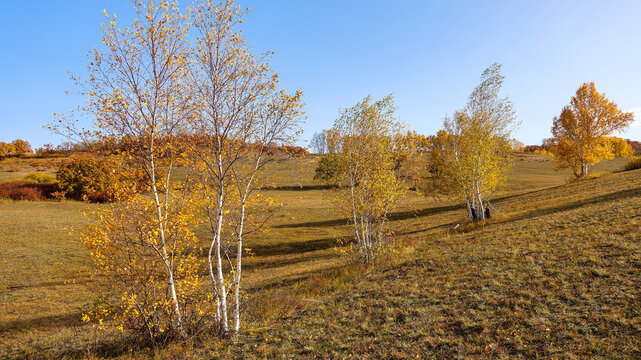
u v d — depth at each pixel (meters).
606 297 7.98
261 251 28.94
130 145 8.91
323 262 22.17
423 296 10.55
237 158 9.80
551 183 63.09
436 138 34.88
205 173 9.84
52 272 21.64
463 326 8.09
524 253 12.73
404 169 19.78
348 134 17.80
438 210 43.19
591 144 42.38
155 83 8.99
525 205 29.73
